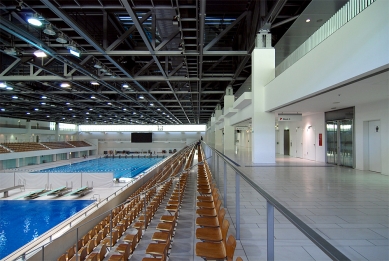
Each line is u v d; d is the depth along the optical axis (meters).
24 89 14.39
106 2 5.91
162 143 47.69
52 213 12.03
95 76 11.27
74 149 39.47
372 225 3.17
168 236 3.49
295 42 8.98
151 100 19.14
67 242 6.42
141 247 4.21
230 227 3.34
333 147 9.85
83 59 10.45
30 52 8.50
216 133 25.33
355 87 5.19
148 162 37.81
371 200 4.36
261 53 9.72
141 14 7.68
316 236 1.00
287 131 14.97
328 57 5.16
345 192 4.97
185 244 3.68
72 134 46.41
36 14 5.85
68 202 13.88
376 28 3.66
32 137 35.44
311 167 9.01
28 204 13.59
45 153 31.73
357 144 8.37
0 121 30.47
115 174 26.70
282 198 4.53
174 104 22.62
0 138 29.59
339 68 4.75
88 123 46.62
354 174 7.26
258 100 10.05
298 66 6.75
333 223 3.25
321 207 3.96
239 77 13.45
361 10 4.25
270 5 7.35
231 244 2.17
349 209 3.85
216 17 8.89
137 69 12.84
